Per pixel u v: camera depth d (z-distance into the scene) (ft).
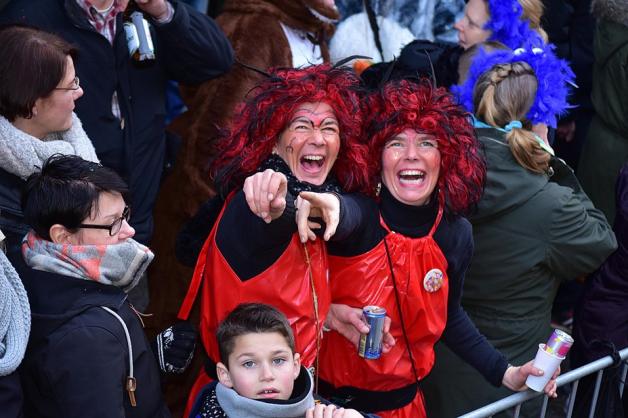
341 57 20.83
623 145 20.70
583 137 23.04
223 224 10.74
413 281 11.35
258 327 9.74
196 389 11.87
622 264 15.51
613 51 20.06
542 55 15.31
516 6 17.89
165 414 10.66
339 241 10.82
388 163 11.25
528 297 14.74
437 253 11.52
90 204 9.75
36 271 9.71
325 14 18.39
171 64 16.05
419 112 11.16
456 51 17.31
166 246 17.95
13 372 9.16
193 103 17.89
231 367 9.84
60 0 14.56
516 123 14.37
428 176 11.27
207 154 17.39
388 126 11.19
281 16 18.06
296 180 11.04
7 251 10.44
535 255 14.32
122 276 9.92
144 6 15.14
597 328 15.92
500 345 14.88
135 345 9.90
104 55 14.73
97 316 9.52
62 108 12.09
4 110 11.82
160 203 18.06
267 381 9.70
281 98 10.78
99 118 14.87
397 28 21.24
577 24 22.70
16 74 11.63
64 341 9.25
